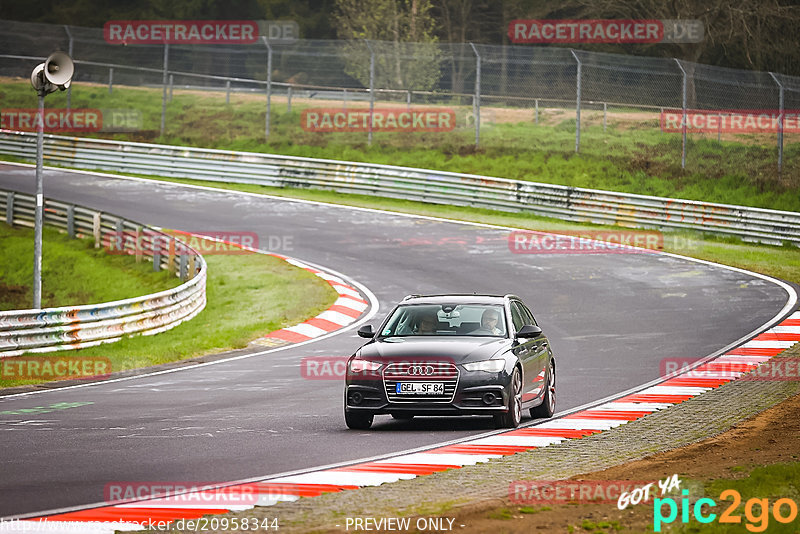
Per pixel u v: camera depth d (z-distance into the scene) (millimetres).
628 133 166875
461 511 27234
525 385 44156
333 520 26703
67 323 70125
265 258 105812
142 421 45281
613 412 47125
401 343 43812
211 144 164000
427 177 135500
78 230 117438
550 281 93125
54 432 42406
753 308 80375
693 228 116062
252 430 42812
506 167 148000
